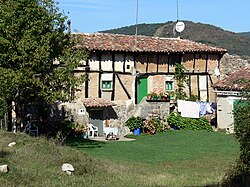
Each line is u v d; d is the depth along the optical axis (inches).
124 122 1183.6
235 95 1158.3
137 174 601.9
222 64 1471.5
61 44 890.1
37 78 846.5
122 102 1190.9
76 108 1117.1
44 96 846.5
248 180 502.0
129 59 1210.0
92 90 1164.5
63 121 1084.5
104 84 1182.9
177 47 1284.4
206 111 1253.1
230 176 521.3
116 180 537.6
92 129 1122.7
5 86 801.6
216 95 1240.8
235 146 944.3
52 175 515.8
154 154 832.9
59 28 880.9
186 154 835.4
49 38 837.8
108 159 741.9
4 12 818.8
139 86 1231.5
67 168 552.1
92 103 1128.8
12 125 934.4
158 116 1228.5
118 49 1178.0
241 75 1203.9
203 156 811.4
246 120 479.2
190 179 577.9
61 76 860.6
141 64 1228.5
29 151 611.8
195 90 1304.1
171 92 1268.5
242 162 501.0
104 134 1133.7
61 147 681.6
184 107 1251.2
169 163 732.0
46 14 849.5
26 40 809.5
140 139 1081.4
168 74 1269.7
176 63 1277.1
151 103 1223.5
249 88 500.1
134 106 1204.5
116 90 1194.0
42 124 1061.8
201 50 1291.8
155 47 1249.4
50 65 857.5
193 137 1091.3
